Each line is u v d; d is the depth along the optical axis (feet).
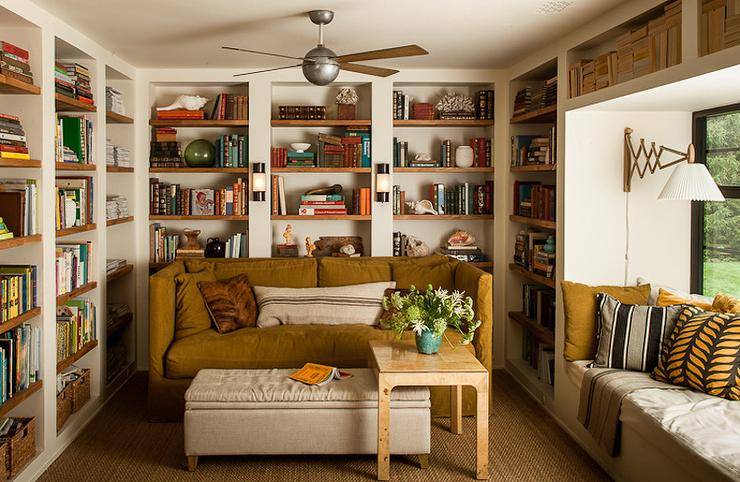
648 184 14.11
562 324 14.14
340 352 14.25
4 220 10.93
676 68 10.16
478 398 11.16
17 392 10.88
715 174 13.35
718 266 13.33
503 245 18.84
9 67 10.72
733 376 10.12
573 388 13.20
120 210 17.12
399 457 12.18
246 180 18.80
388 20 13.05
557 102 14.75
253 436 11.38
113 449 12.56
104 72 15.43
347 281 16.92
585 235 14.08
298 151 18.62
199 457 12.13
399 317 12.08
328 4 11.86
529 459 12.14
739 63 8.70
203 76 18.16
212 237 19.45
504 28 13.71
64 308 13.65
